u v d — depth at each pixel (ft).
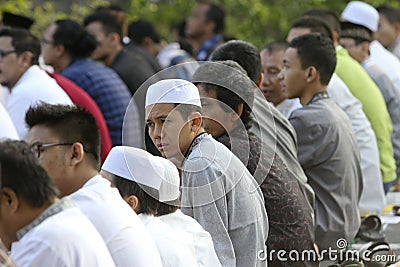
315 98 41.22
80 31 53.26
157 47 75.20
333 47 41.19
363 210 47.21
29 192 23.06
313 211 36.47
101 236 25.55
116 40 61.57
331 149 39.81
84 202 25.98
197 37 75.87
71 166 27.07
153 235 27.73
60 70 53.93
